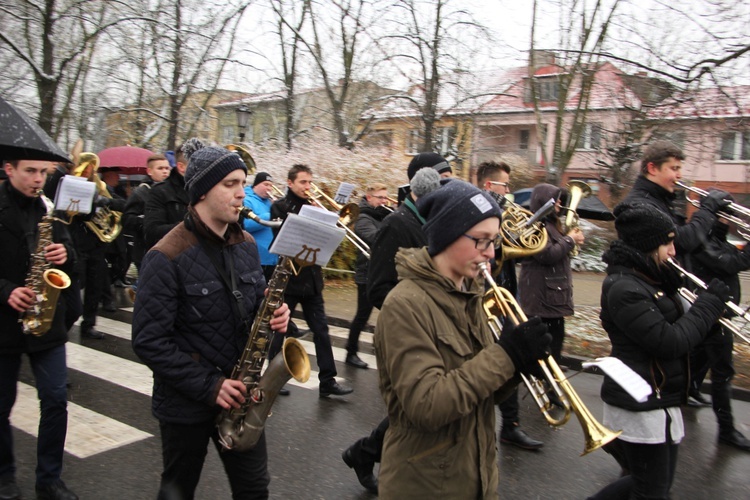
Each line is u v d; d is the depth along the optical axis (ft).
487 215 6.46
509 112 72.23
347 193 21.58
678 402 9.25
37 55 44.45
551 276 16.51
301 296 17.44
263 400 8.41
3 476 11.09
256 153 44.01
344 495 12.17
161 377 7.94
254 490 8.61
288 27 51.88
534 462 14.05
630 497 9.29
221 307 8.23
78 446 13.92
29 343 10.62
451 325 6.51
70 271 11.51
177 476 8.34
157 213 17.19
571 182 18.22
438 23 47.14
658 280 9.33
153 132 58.75
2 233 10.42
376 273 11.08
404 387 6.15
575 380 20.47
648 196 14.10
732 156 41.27
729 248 16.29
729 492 13.01
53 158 10.85
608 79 48.42
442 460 6.42
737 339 24.08
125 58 49.73
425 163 13.97
